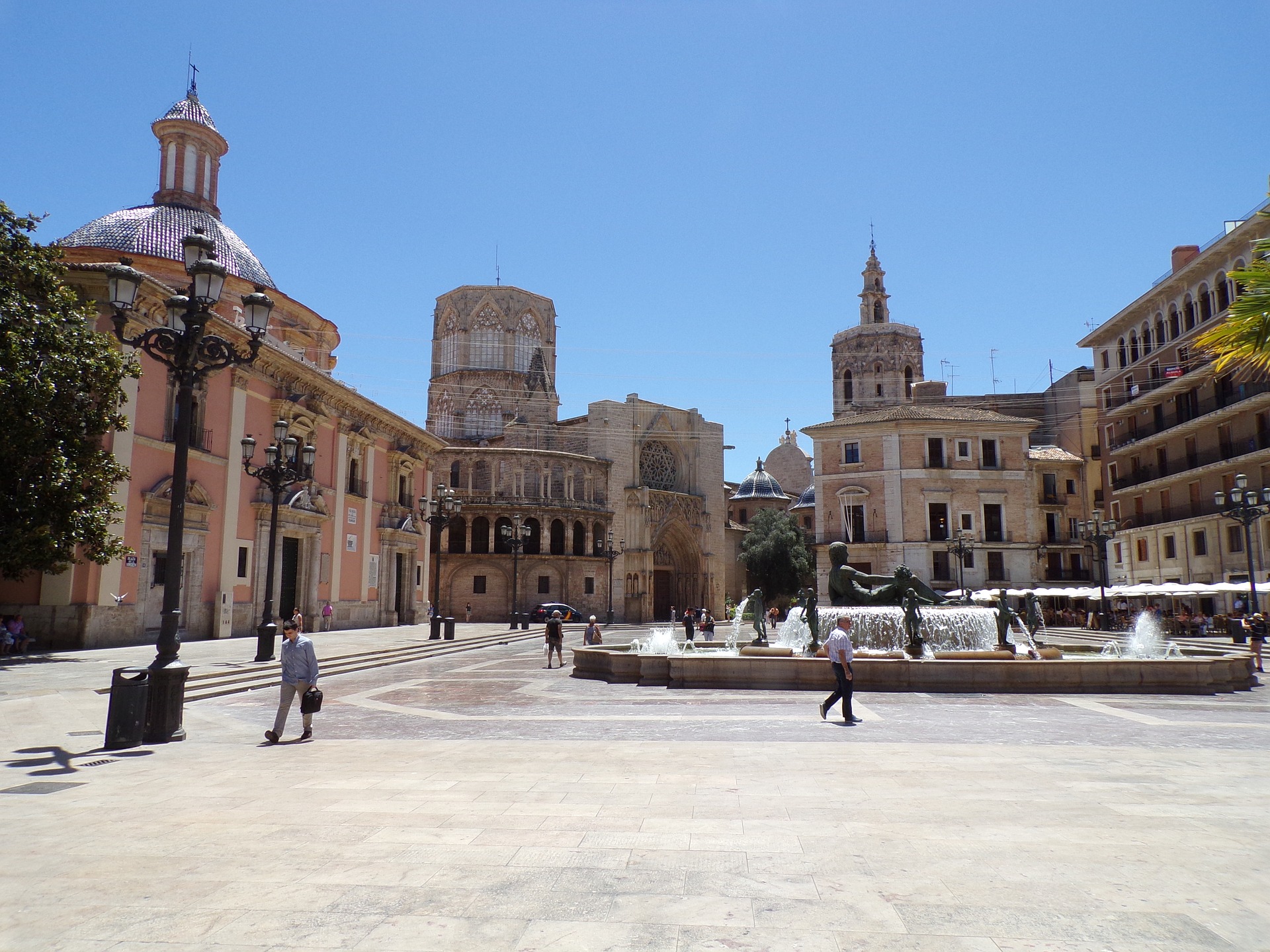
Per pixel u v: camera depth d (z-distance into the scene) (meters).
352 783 8.69
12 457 21.59
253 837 6.61
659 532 78.25
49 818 7.23
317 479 40.41
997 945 4.52
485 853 6.17
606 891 5.36
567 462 71.69
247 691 18.06
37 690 15.75
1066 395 65.00
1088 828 6.83
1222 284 42.78
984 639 22.25
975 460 56.94
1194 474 43.75
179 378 12.55
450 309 81.94
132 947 4.49
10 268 22.66
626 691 17.92
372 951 4.43
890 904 5.12
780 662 17.80
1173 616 41.16
